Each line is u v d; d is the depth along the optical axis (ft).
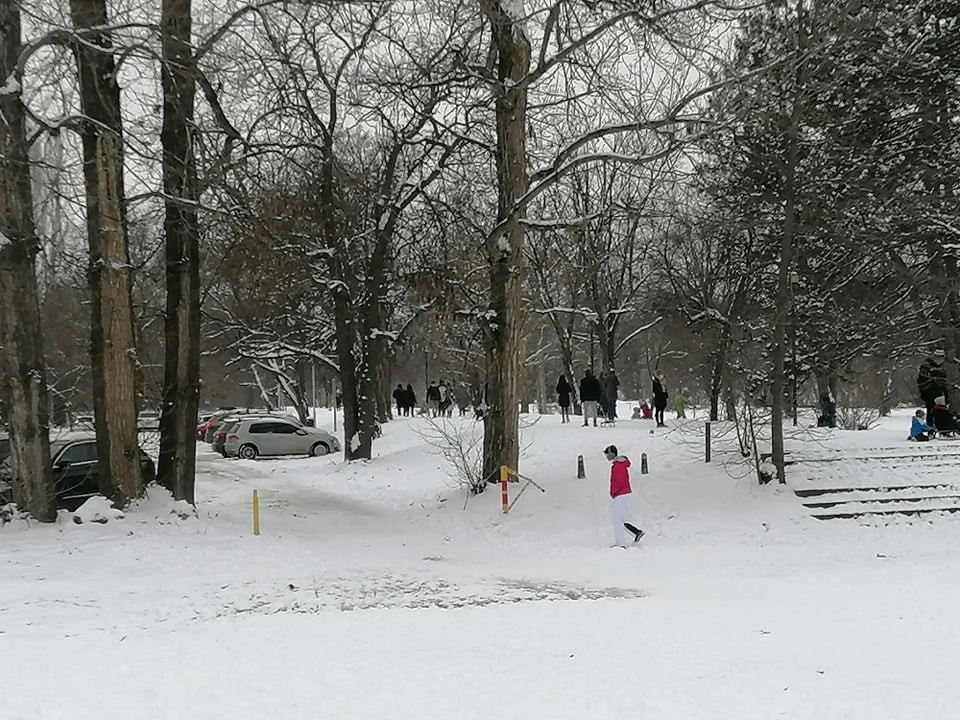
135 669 21.08
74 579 37.83
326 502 71.10
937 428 81.15
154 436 97.66
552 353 199.62
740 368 68.64
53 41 45.14
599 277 123.34
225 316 135.23
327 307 130.52
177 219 55.01
